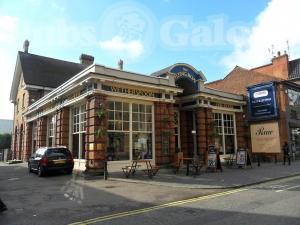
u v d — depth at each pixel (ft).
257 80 85.92
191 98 69.10
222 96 75.00
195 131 69.10
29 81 95.25
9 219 22.62
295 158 79.92
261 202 26.43
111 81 50.67
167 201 28.30
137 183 40.16
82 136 56.24
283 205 24.84
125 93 53.01
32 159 57.06
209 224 19.75
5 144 146.61
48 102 70.03
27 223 21.36
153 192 33.19
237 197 29.48
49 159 50.55
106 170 44.65
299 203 25.52
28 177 50.19
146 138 56.29
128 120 54.08
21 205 27.53
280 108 77.92
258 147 79.97
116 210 24.82
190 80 67.62
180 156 56.75
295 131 82.23
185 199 29.14
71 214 23.71
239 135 79.30
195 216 22.11
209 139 68.64
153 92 57.82
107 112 51.03
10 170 65.41
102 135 48.39
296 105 83.41
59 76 105.29
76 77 55.72
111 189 35.47
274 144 76.79
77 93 55.83
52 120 74.49
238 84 91.20
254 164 69.05
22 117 102.94
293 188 34.32
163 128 58.08
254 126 81.35
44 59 110.01
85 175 47.32
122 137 52.70
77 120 59.00
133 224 20.38
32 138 92.63
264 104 79.51
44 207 26.48
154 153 56.80
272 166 63.05
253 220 20.42
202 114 68.80
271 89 78.59
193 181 40.73
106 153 49.44
